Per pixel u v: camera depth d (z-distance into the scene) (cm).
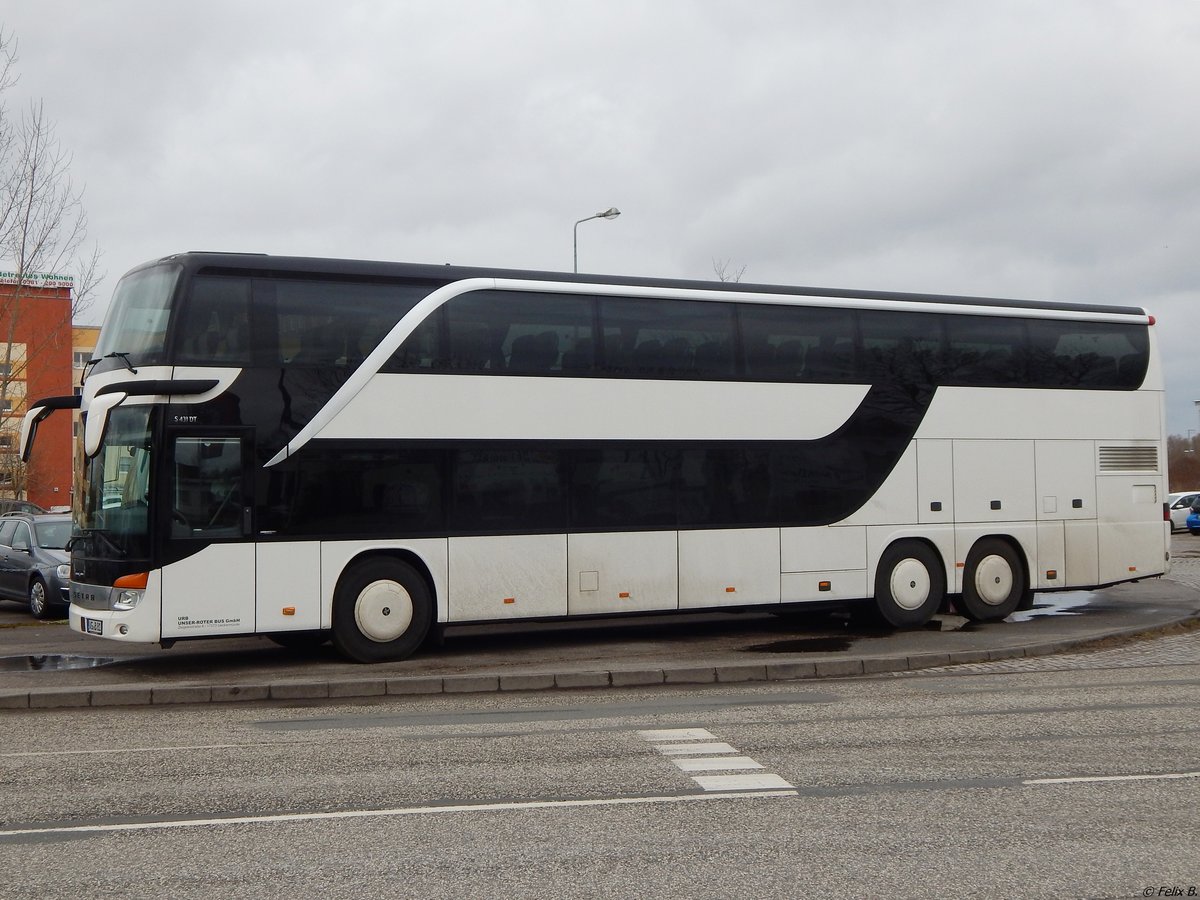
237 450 1391
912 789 771
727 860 612
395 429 1454
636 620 1945
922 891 559
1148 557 1895
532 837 661
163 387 1362
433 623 1477
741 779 805
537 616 1509
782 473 1650
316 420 1420
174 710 1177
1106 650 1545
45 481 6353
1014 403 1806
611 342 1568
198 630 1362
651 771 835
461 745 948
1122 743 925
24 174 2355
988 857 614
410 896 560
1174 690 1205
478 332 1502
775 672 1350
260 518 1392
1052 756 876
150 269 1441
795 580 1650
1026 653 1496
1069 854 618
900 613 1722
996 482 1789
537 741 962
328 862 618
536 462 1519
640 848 636
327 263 1449
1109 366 1888
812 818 697
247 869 608
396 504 1451
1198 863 601
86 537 1402
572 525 1530
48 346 2786
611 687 1298
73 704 1204
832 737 962
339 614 1430
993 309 1809
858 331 1714
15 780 836
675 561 1581
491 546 1490
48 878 598
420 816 712
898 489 1720
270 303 1419
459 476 1480
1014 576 1802
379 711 1153
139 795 782
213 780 826
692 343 1612
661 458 1584
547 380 1530
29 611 2286
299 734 1020
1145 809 714
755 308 1655
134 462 1369
